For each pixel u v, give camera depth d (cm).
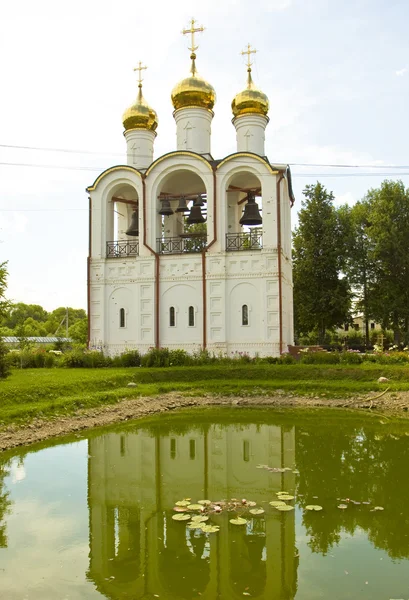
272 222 3388
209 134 3897
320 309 5078
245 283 3409
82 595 739
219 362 3172
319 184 5266
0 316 2520
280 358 3122
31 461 1484
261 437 1802
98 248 3703
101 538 941
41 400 2023
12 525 1009
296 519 1020
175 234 3997
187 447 1669
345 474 1338
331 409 2367
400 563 833
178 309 3531
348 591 746
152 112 4022
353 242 5444
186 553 877
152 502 1142
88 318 3700
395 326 5216
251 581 779
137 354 3325
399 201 5228
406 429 1928
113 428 1952
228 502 1127
